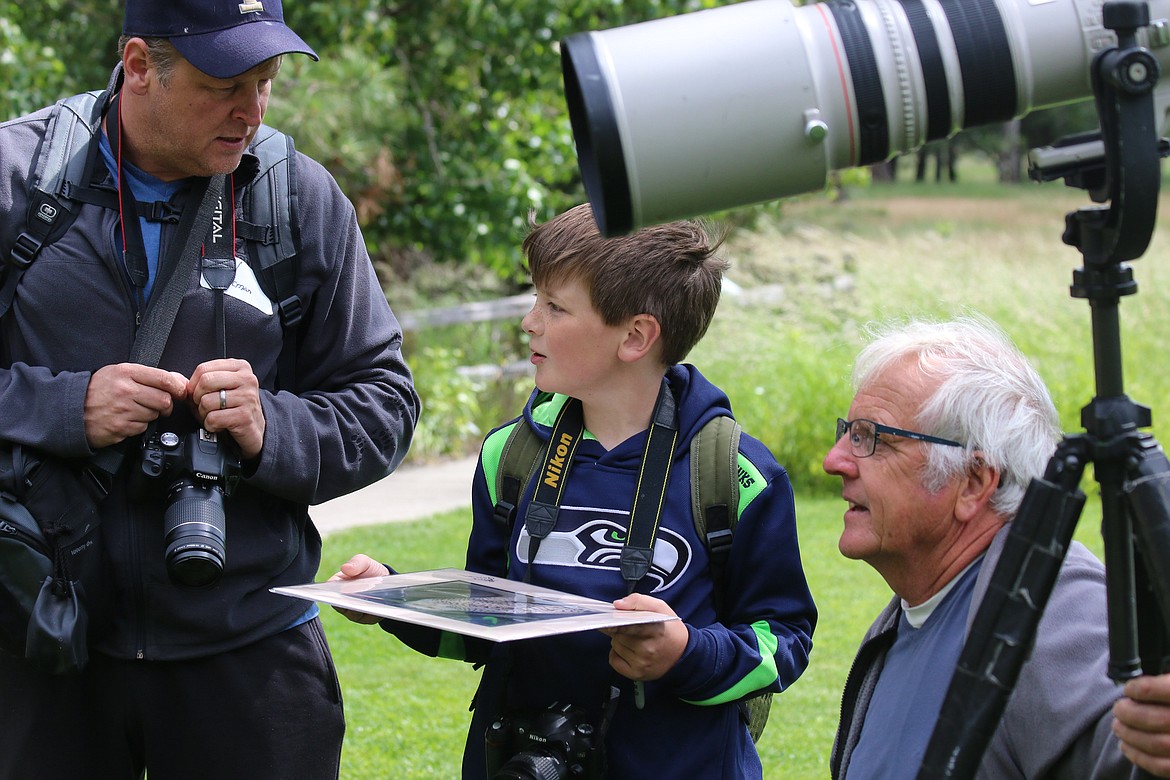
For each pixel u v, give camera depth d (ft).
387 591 7.84
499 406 37.35
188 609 9.07
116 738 9.28
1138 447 5.57
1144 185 5.38
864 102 5.73
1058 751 6.38
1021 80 5.84
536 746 7.84
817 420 30.91
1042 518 5.64
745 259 41.34
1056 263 39.19
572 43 5.70
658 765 8.18
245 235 9.41
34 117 9.41
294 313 9.59
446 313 38.65
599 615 7.22
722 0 35.06
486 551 8.92
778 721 16.97
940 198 92.53
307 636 9.66
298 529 9.71
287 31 9.12
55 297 9.04
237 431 8.89
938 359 7.20
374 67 33.06
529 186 35.04
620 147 5.56
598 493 8.50
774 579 8.42
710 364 33.86
